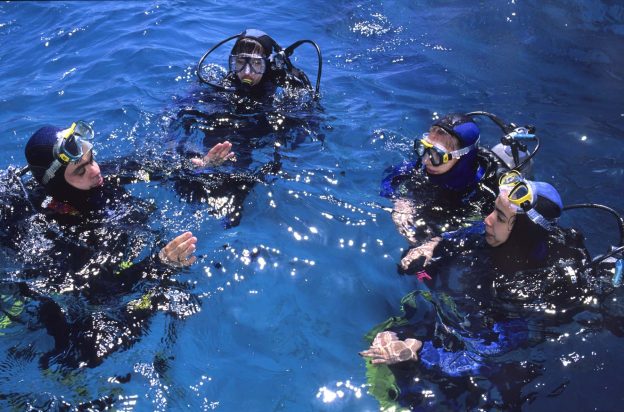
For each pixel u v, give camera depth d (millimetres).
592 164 4273
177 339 2787
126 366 2646
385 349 2742
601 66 5883
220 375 2637
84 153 3145
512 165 3611
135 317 2857
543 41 6332
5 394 2498
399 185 3787
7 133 4445
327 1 7324
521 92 5379
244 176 3840
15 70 5520
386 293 3086
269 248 3307
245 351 2756
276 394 2562
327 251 3330
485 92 5363
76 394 2514
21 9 6715
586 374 2592
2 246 3094
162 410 2482
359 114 4809
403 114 4855
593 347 2703
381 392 2564
